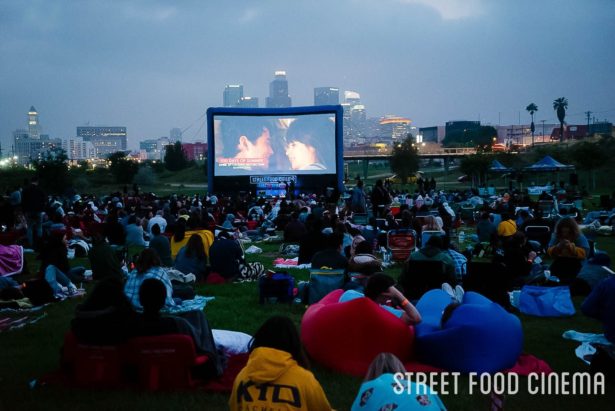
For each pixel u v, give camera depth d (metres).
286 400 3.91
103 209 28.23
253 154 41.50
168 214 23.17
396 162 100.50
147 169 104.44
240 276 13.15
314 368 7.20
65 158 57.22
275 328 4.11
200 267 12.88
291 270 14.45
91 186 91.69
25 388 6.61
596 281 11.03
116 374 6.50
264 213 28.92
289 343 4.09
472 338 6.86
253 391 3.97
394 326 6.94
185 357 6.32
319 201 33.53
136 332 6.40
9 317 10.16
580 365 7.45
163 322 6.45
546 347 8.27
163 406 6.01
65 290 11.56
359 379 6.79
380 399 3.68
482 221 18.39
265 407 3.92
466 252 13.18
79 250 17.70
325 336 7.04
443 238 12.14
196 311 7.09
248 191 41.56
